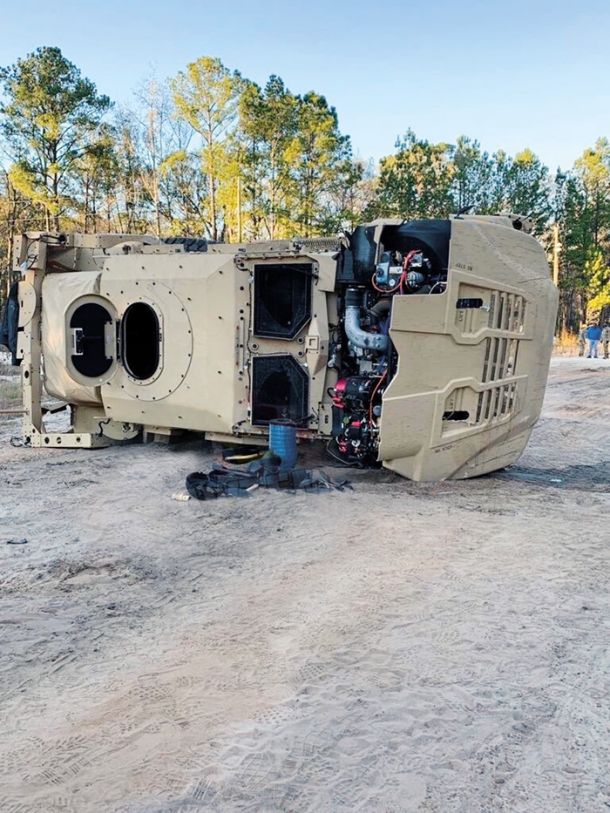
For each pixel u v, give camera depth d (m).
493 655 3.82
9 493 7.41
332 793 2.73
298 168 39.28
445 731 3.13
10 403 15.02
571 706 3.33
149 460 8.91
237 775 2.84
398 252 7.53
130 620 4.38
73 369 9.28
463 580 4.94
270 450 7.85
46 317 9.71
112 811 2.64
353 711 3.29
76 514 6.67
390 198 43.66
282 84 38.81
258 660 3.82
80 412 10.20
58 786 2.79
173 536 6.04
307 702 3.38
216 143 39.31
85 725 3.22
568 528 6.21
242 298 8.28
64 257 10.30
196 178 42.62
